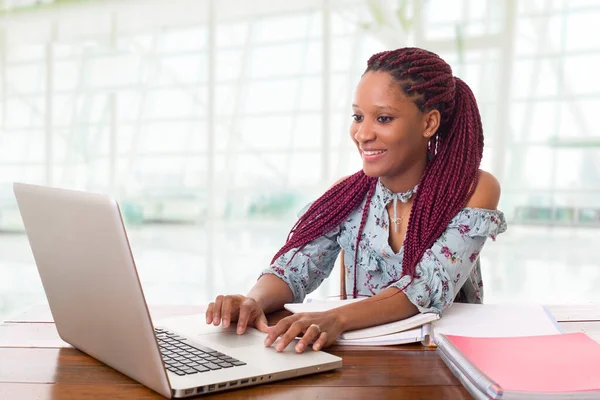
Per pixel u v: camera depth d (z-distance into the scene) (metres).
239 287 3.96
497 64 4.57
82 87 5.03
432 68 1.11
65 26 4.96
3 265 4.39
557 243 4.46
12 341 0.98
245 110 5.05
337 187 1.30
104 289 0.75
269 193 5.03
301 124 4.98
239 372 0.78
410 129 1.10
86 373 0.83
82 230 0.75
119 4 4.93
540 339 0.87
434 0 4.63
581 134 4.50
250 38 5.02
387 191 1.21
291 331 0.90
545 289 3.74
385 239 1.23
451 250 1.10
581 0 4.46
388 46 4.77
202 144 5.07
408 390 0.77
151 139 5.08
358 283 1.31
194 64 5.04
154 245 4.78
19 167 5.05
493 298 3.62
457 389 0.77
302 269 1.26
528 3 4.52
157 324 1.01
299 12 4.93
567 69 4.51
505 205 4.59
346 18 4.85
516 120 4.57
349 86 4.90
